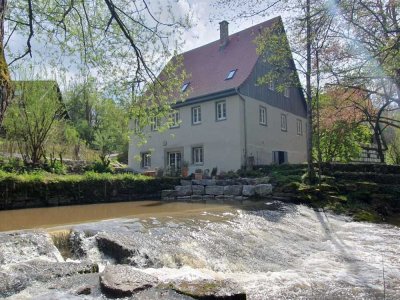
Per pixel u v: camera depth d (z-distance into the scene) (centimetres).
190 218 825
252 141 1903
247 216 901
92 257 566
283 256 655
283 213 996
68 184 1241
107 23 653
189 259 575
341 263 627
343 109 1881
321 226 934
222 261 596
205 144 1953
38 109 1550
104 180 1338
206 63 2273
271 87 2170
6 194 1095
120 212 992
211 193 1442
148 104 740
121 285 381
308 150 1411
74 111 2994
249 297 442
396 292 472
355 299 445
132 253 541
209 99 1933
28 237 564
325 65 1096
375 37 791
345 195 1263
